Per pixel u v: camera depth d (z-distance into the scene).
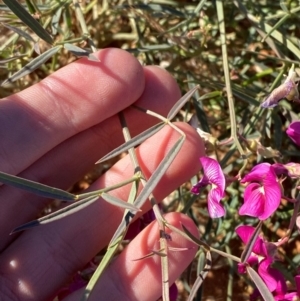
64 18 0.21
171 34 0.19
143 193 0.12
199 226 0.21
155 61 0.22
